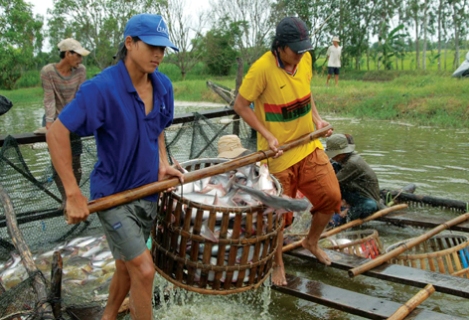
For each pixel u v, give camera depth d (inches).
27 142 194.4
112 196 105.4
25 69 1283.2
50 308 119.4
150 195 112.9
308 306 155.3
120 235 107.7
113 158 107.7
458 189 263.7
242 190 120.4
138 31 100.5
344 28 1045.8
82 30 1234.6
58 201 190.5
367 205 215.2
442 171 300.2
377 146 377.7
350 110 571.8
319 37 978.7
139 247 109.3
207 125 239.6
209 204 118.0
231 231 117.7
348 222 214.2
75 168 194.7
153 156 112.0
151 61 102.4
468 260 179.3
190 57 1232.2
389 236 217.8
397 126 476.4
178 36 1162.6
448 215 231.9
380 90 625.9
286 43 133.9
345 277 175.6
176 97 818.2
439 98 536.4
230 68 1255.5
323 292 148.8
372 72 970.1
